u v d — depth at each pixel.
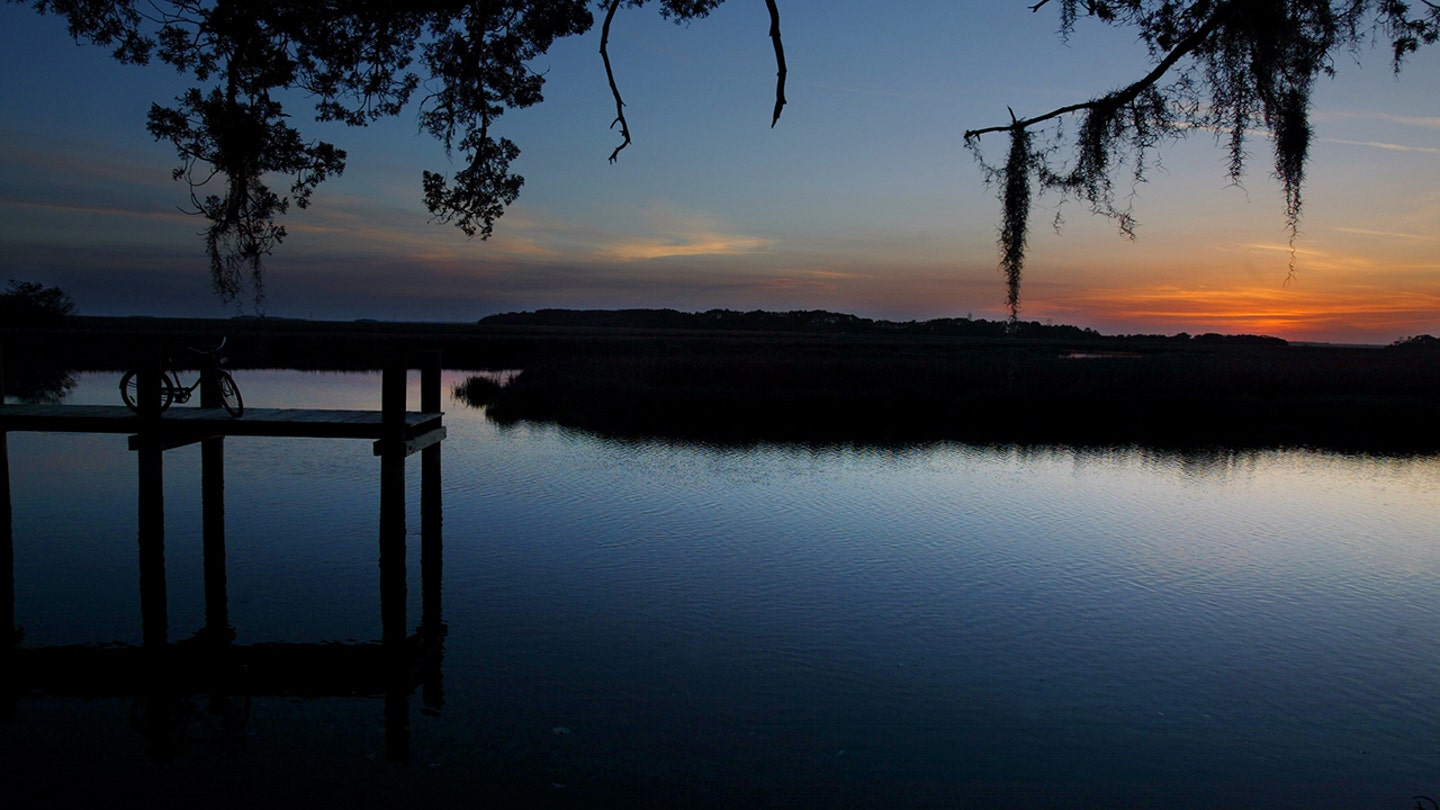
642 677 8.02
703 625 9.33
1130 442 22.95
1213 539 13.33
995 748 6.80
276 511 13.96
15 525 12.85
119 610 9.73
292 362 49.28
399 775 6.40
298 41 6.01
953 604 10.10
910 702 7.58
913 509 14.95
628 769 6.46
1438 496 17.00
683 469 18.28
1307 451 22.00
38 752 6.77
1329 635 9.32
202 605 9.91
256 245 5.85
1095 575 11.34
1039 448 21.84
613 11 4.83
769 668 8.26
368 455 18.81
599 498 15.37
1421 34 4.57
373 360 51.31
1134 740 6.97
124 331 61.47
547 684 7.89
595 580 10.79
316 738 6.98
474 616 9.58
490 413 27.09
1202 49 4.65
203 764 6.57
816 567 11.44
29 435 20.58
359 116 6.64
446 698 7.63
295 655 8.59
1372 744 6.95
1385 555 12.55
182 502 14.51
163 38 5.98
